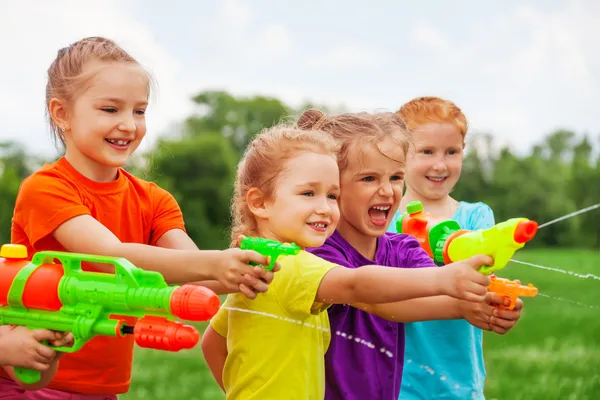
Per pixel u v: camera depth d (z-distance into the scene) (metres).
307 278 2.96
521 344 8.98
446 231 3.54
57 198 3.18
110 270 2.98
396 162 3.47
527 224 2.71
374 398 3.44
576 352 8.34
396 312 3.38
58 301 2.69
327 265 2.97
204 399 6.55
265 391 3.04
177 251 2.85
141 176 4.00
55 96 3.35
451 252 3.06
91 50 3.31
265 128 3.93
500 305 3.12
